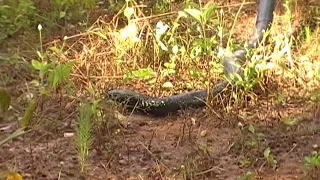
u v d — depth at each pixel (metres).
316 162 5.21
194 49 7.52
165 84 7.01
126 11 7.93
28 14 8.70
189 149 5.67
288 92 6.86
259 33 8.07
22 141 5.84
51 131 6.00
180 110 6.51
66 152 5.60
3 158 5.48
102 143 5.63
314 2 9.41
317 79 7.05
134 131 6.06
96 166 5.37
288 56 7.40
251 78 6.80
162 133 6.04
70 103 6.51
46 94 6.55
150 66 7.54
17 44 8.10
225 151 5.64
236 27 8.73
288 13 8.23
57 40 8.10
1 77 7.17
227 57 7.15
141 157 5.53
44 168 5.32
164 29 7.62
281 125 6.14
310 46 7.90
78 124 5.81
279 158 5.56
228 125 6.17
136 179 5.16
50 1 9.11
